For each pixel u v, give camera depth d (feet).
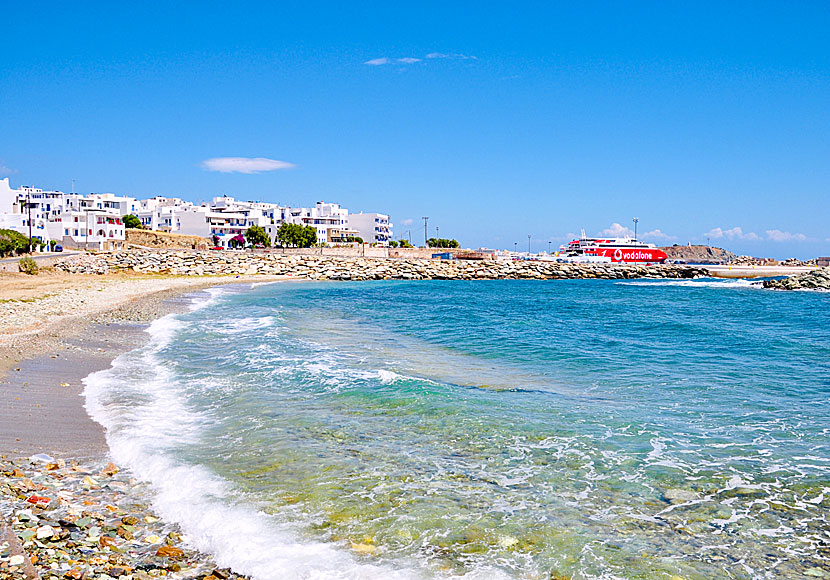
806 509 28.63
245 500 28.32
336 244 491.72
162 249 332.60
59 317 97.40
